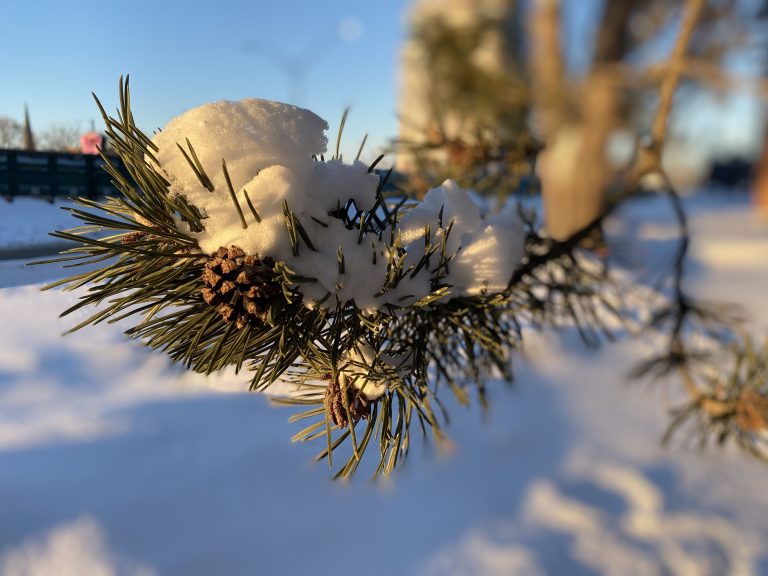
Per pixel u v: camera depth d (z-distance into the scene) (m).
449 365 0.51
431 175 0.73
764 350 0.72
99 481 0.72
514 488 1.02
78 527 0.67
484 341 0.43
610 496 1.03
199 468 0.77
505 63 1.83
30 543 0.64
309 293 0.30
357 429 0.44
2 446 0.74
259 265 0.29
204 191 0.29
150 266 0.30
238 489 0.78
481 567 0.84
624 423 1.25
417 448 1.00
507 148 0.74
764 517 0.99
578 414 1.26
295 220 0.29
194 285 0.30
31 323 0.70
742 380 0.74
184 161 0.29
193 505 0.75
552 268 0.66
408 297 0.33
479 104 0.97
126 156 0.28
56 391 0.78
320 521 0.81
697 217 4.80
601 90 1.81
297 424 0.71
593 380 1.37
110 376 0.78
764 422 0.68
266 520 0.77
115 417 0.77
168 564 0.67
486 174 0.77
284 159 0.30
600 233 0.73
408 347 0.38
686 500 1.04
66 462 0.74
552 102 1.84
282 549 0.75
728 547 0.93
